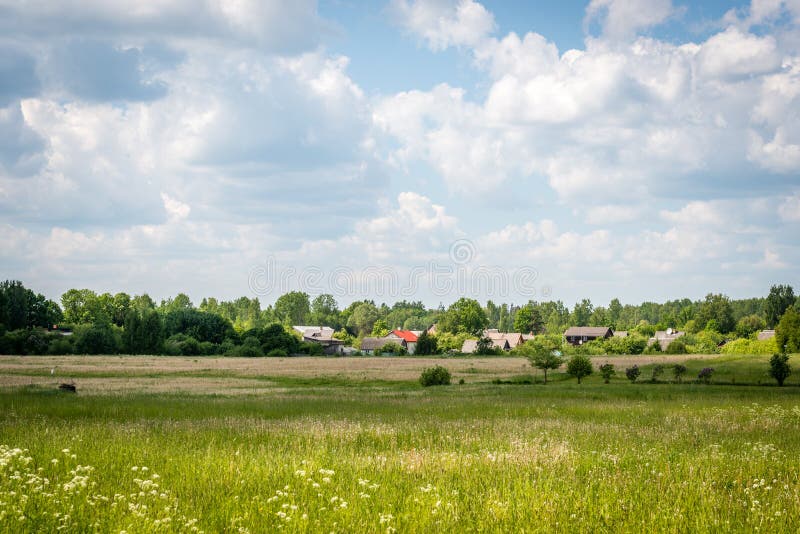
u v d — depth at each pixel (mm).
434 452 15609
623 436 20172
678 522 9352
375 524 9062
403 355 146250
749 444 18203
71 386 41375
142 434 18547
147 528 8359
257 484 11414
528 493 10812
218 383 59031
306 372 78438
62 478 11359
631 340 132125
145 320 128125
